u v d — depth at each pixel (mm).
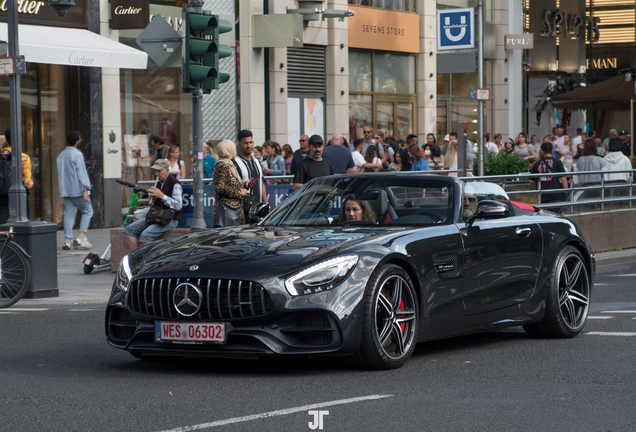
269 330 7141
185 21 13469
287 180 20312
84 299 13062
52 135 23062
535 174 17438
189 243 8039
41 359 8477
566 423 5875
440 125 35781
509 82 39781
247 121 27422
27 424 5965
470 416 6066
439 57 20094
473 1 37500
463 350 8734
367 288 7340
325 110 30484
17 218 13266
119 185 24078
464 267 8328
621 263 17734
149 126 25078
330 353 7188
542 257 9258
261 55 27688
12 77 13258
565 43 49094
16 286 12492
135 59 22172
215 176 13695
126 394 6863
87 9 23141
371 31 31906
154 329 7430
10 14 13289
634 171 19500
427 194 8703
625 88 27359
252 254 7453
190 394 6836
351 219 8625
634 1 55656
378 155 24328
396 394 6742
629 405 6383
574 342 9180
